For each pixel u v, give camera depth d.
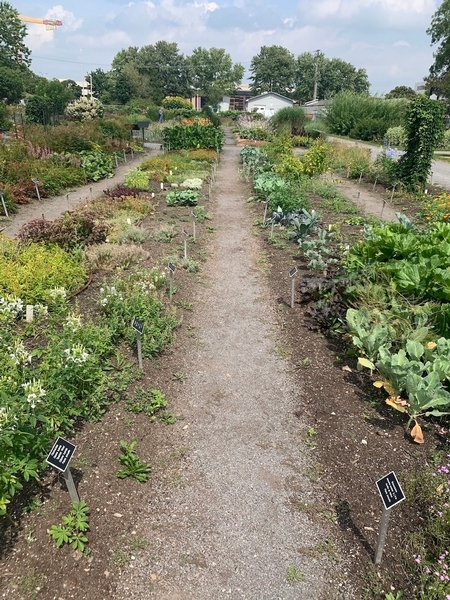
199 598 2.96
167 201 13.22
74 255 8.02
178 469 4.00
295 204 11.80
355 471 3.94
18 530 3.27
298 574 3.12
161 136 33.16
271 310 7.08
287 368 5.54
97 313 6.27
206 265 8.92
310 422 4.60
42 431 4.07
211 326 6.59
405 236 7.29
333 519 3.52
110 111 51.59
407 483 3.75
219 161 23.02
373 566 3.13
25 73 68.69
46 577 2.99
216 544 3.33
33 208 12.89
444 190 15.66
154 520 3.49
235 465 4.07
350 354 5.59
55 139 19.23
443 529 3.28
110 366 5.19
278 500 3.71
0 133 26.61
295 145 29.33
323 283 7.00
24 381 4.32
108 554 3.19
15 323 5.89
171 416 4.66
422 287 6.24
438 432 4.38
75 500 3.35
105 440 4.21
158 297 7.07
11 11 71.62
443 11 46.12
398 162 16.17
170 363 5.58
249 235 10.85
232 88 94.62
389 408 4.71
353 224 11.49
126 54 88.56
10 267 6.75
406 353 5.21
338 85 89.62
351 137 35.97
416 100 14.80
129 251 8.36
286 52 91.81
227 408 4.85
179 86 86.19
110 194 12.99
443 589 2.88
